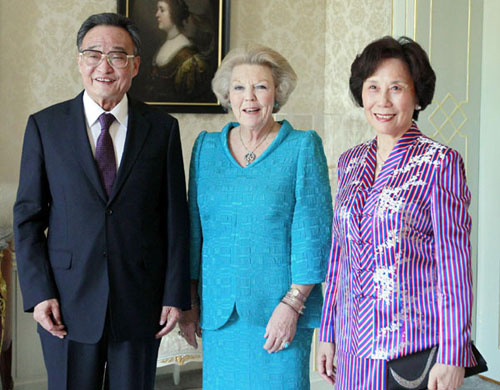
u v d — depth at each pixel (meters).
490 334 4.21
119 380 2.26
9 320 3.35
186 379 4.07
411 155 1.83
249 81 2.24
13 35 3.68
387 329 1.79
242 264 2.26
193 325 2.46
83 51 2.22
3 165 3.70
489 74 4.22
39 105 3.78
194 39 4.15
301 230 2.25
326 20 4.67
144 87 4.03
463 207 1.76
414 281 1.78
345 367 1.89
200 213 2.35
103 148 2.22
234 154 2.35
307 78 4.64
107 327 2.22
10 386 3.40
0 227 3.37
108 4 3.93
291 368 2.30
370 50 1.88
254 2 4.40
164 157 2.32
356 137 4.07
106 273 2.18
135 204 2.22
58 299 2.21
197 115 4.25
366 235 1.83
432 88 1.88
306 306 2.33
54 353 2.23
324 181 2.30
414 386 1.76
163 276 2.33
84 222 2.18
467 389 4.05
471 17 4.21
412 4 4.04
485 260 4.25
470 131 4.25
